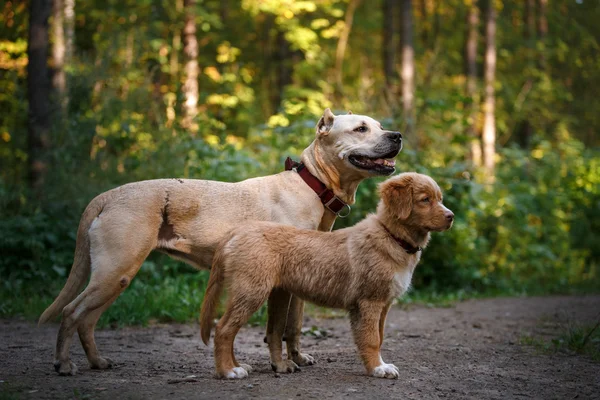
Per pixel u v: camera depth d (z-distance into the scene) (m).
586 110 32.00
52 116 10.27
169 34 19.09
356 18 26.12
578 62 31.06
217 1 22.62
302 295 5.09
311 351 6.50
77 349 6.44
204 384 4.75
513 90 27.44
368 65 27.14
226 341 4.94
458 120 13.47
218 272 4.97
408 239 4.97
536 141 18.72
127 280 5.28
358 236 5.00
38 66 10.18
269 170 11.11
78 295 5.44
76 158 10.01
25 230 9.25
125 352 6.32
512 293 12.33
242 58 25.66
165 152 10.14
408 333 7.74
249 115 20.95
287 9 21.48
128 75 11.72
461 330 8.00
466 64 22.64
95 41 15.74
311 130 11.55
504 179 15.91
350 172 5.89
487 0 22.70
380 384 4.79
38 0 10.18
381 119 12.33
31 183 10.11
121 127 10.38
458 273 12.02
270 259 4.94
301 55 25.73
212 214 5.54
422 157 12.08
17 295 8.83
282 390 4.57
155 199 5.44
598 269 15.04
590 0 32.16
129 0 18.30
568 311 9.80
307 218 5.76
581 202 15.71
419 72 24.09
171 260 9.64
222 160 10.76
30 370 5.31
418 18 27.67
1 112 12.48
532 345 6.89
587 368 5.76
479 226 13.48
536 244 14.19
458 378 5.20
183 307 8.45
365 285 4.91
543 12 27.72
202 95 11.45
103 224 5.31
